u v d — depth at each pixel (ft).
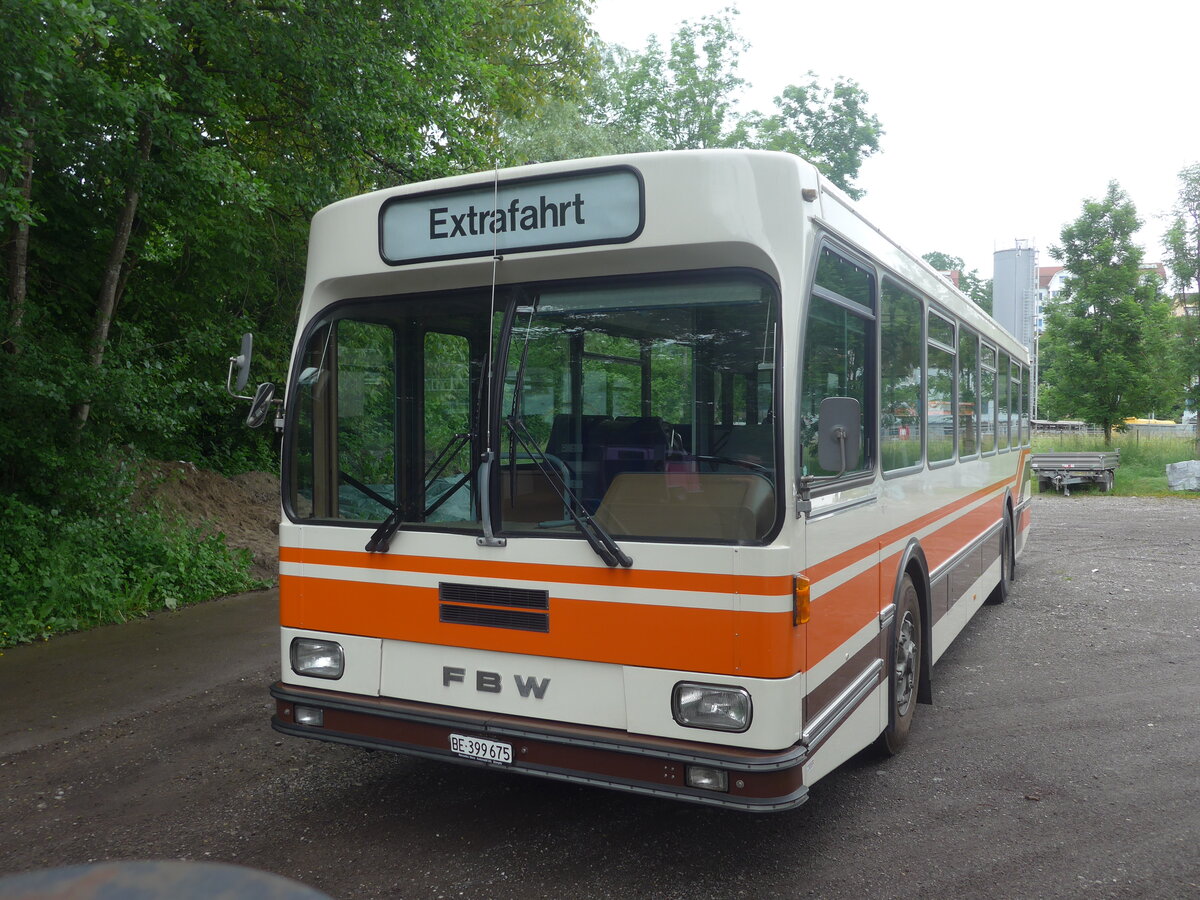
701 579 11.66
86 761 17.47
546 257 12.83
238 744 18.37
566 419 12.81
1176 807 15.03
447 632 13.19
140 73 31.91
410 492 13.73
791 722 11.59
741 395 12.02
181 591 31.96
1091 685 22.36
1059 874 12.73
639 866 12.94
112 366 31.14
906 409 17.78
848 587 13.83
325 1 33.50
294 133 37.11
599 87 109.19
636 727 12.01
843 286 13.87
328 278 14.35
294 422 14.52
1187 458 93.15
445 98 40.47
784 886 12.36
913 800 15.33
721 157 12.12
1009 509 33.76
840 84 114.93
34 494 31.17
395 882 12.49
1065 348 90.27
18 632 26.43
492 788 15.90
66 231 34.22
